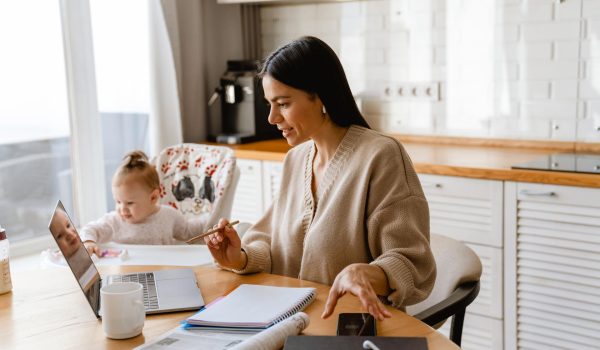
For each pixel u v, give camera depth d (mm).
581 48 2871
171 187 2775
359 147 1707
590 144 2908
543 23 2951
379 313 1243
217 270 1792
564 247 2461
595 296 2428
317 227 1716
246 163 3332
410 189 1631
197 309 1479
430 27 3275
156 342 1269
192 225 2611
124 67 3461
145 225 2480
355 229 1661
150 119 3471
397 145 1681
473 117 3211
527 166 2568
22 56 3057
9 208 3074
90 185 3355
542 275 2531
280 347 1221
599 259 2391
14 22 3018
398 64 3412
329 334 1301
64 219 1570
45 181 3197
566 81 2930
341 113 1731
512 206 2553
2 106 3008
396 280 1448
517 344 2637
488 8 3090
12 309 1541
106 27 3363
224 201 2633
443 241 1817
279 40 3873
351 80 3594
